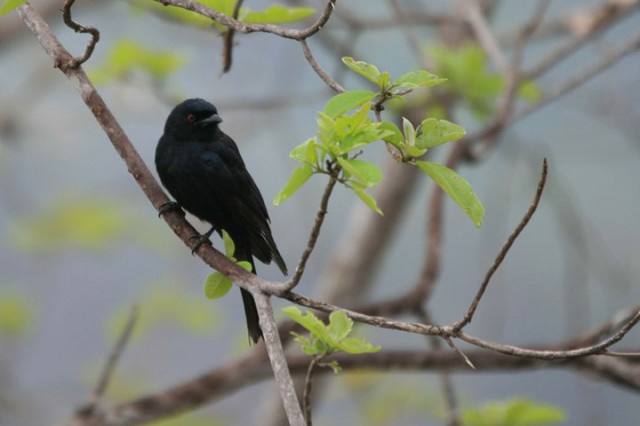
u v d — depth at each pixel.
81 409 9.20
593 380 9.62
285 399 5.06
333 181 4.95
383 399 15.77
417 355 9.83
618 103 13.81
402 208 14.60
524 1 18.97
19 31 15.29
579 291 10.66
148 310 16.12
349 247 14.72
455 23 13.76
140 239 17.28
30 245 17.09
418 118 12.21
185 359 19.08
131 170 6.61
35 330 16.88
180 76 12.96
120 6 14.81
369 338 16.62
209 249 6.10
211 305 16.48
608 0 12.99
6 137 16.34
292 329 9.91
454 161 11.59
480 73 12.11
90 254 17.39
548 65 12.50
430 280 10.51
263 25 5.52
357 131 4.96
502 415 8.98
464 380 20.30
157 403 9.59
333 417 16.98
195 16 10.51
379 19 13.21
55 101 17.17
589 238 11.14
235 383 9.74
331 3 5.33
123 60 11.59
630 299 11.73
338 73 12.52
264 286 5.61
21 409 14.08
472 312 5.33
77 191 17.69
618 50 11.55
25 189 17.28
